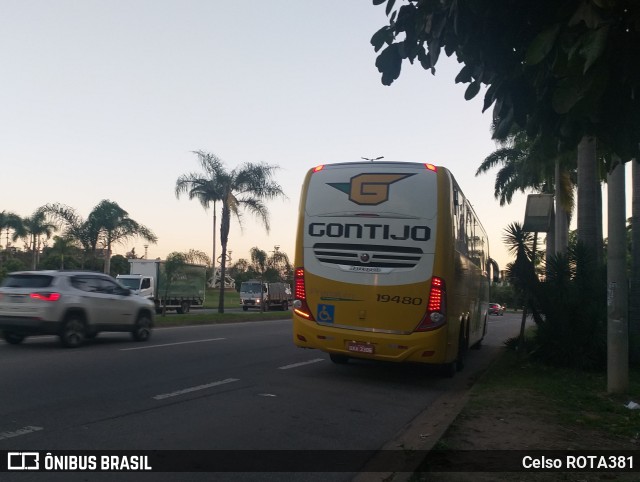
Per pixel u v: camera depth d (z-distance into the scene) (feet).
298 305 35.65
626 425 24.88
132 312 50.60
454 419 25.62
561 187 91.86
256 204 104.73
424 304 33.22
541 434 23.26
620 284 32.73
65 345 44.55
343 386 34.22
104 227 126.52
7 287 44.19
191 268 131.44
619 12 12.50
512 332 97.81
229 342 55.42
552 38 12.76
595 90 12.44
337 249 34.94
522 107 15.67
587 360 41.55
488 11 14.47
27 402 26.43
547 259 46.21
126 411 25.43
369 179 34.88
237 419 24.89
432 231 33.55
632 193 46.83
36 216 164.66
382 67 16.99
